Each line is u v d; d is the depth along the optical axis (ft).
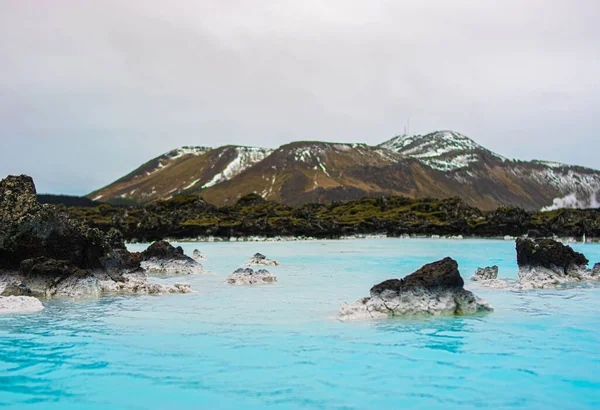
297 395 47.55
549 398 47.11
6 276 97.45
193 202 493.77
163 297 95.81
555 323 73.51
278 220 396.57
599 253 224.12
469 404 45.75
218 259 192.24
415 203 540.11
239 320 75.36
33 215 101.55
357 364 55.72
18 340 65.26
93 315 79.20
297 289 105.81
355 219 438.40
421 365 55.42
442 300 79.36
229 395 47.62
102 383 50.65
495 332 68.59
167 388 49.34
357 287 108.68
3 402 46.44
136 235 346.33
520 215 390.01
